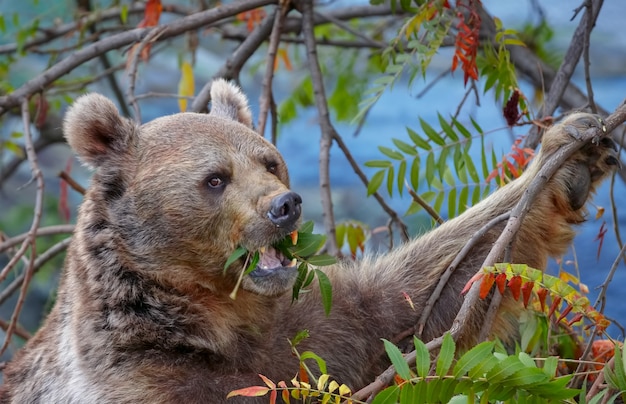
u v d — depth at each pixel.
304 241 8.86
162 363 9.09
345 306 10.09
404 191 27.64
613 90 31.66
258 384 9.10
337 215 29.41
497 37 11.61
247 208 8.89
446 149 10.84
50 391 9.66
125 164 9.47
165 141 9.41
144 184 9.29
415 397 7.09
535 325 10.09
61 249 12.73
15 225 25.67
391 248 11.61
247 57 13.38
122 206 9.36
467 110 30.56
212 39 31.28
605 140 9.43
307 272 9.41
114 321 9.11
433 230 10.48
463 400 7.35
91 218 9.45
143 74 31.70
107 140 9.62
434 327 9.91
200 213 9.09
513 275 7.84
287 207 8.70
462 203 11.05
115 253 9.31
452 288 9.92
